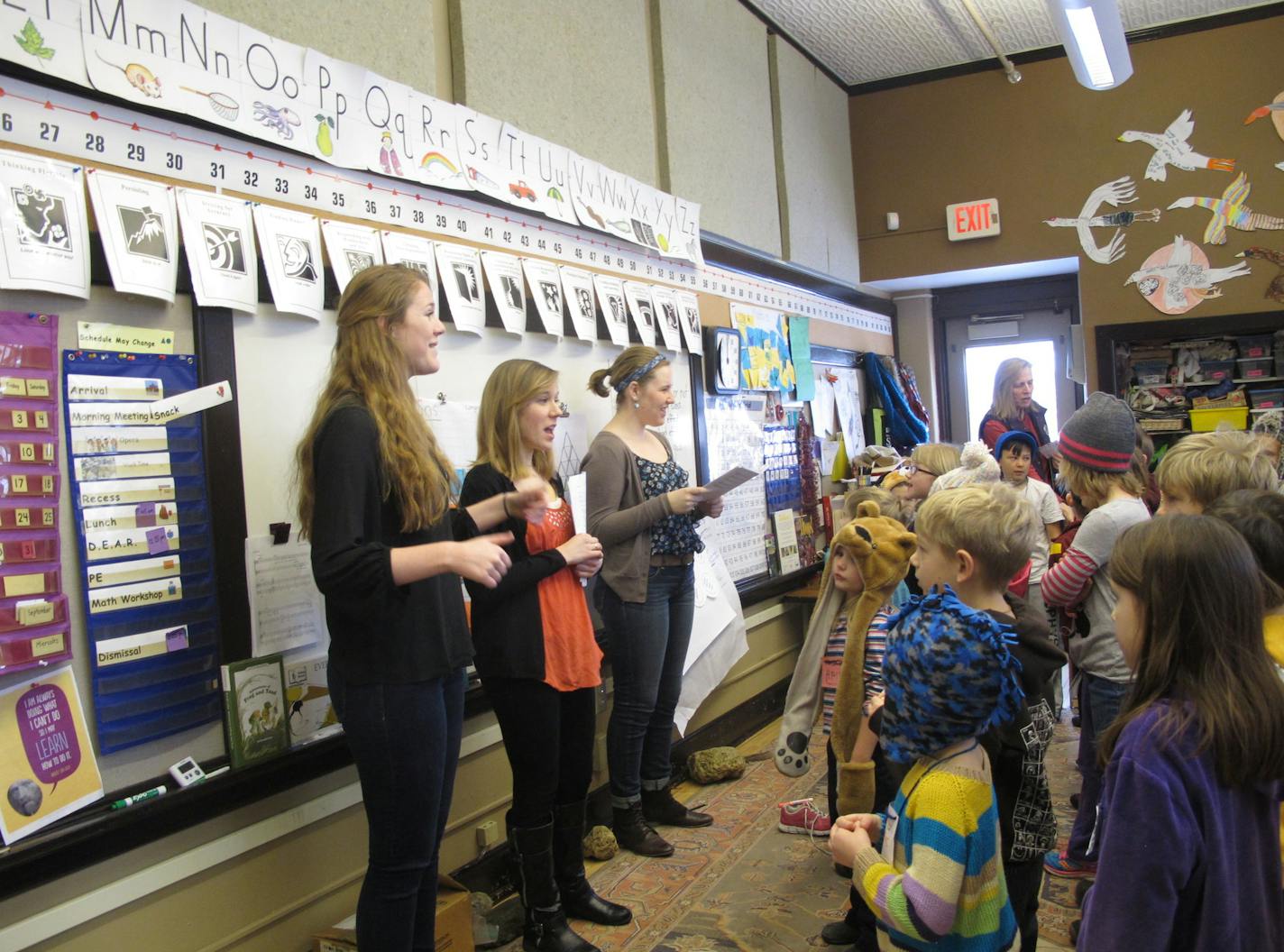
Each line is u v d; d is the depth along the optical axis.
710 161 3.89
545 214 2.81
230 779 1.81
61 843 1.53
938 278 5.50
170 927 1.74
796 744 2.20
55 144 1.62
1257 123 4.65
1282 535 1.33
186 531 1.80
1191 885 0.96
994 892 1.23
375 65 2.32
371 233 2.22
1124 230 4.92
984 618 1.21
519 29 2.81
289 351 2.03
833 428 4.96
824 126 5.12
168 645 1.75
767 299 4.36
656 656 2.76
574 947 2.18
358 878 2.12
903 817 1.27
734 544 3.88
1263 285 4.67
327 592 1.51
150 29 1.76
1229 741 0.96
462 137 2.52
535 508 1.91
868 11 4.46
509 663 2.13
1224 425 4.41
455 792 2.42
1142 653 1.07
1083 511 3.12
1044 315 5.72
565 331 2.90
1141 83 4.87
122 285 1.67
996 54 4.96
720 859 2.73
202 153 1.88
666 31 3.62
